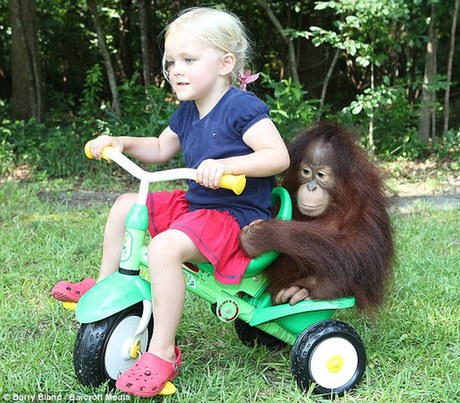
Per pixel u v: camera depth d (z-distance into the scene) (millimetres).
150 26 10836
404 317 3045
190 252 2229
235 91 2387
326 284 2395
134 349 2299
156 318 2195
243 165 2217
